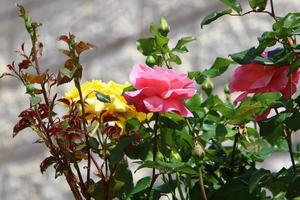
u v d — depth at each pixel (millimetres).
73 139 1018
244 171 1112
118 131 1035
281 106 1036
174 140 1059
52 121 1021
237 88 1057
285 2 1884
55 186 2158
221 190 1044
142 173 1887
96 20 2199
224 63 1083
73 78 1014
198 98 1071
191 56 1972
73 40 1005
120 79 2123
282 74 1035
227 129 1090
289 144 1031
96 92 1013
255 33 1906
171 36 2025
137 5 2125
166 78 987
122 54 2129
